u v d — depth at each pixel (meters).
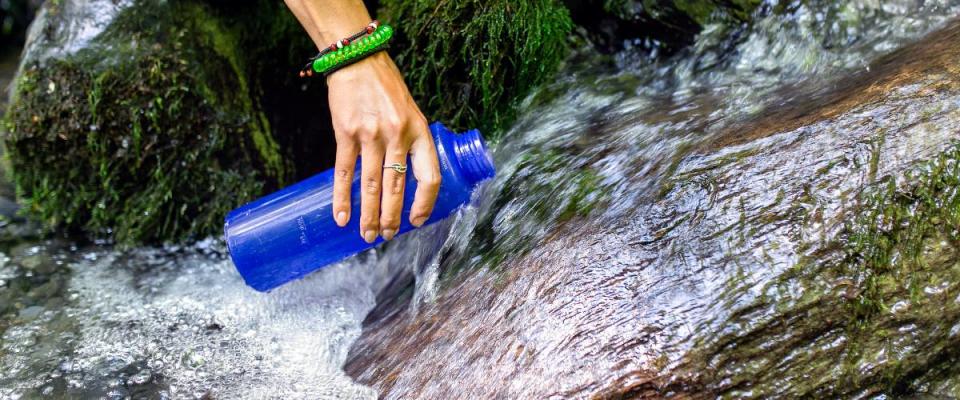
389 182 1.52
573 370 1.33
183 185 2.22
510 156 1.98
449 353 1.49
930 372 1.37
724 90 1.98
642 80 2.22
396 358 1.59
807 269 1.33
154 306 1.98
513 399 1.34
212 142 2.19
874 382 1.34
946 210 1.36
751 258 1.35
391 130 1.49
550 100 2.16
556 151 1.88
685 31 2.25
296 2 1.57
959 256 1.36
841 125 1.45
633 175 1.61
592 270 1.43
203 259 2.22
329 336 1.82
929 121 1.40
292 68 2.32
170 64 2.09
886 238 1.35
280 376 1.69
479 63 2.03
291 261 1.70
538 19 2.03
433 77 2.10
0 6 3.81
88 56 2.08
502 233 1.70
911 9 1.97
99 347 1.81
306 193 1.67
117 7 2.09
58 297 2.02
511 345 1.41
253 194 2.27
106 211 2.25
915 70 1.53
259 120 2.28
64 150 2.16
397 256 2.04
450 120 2.13
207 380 1.69
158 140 2.15
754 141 1.50
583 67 2.31
